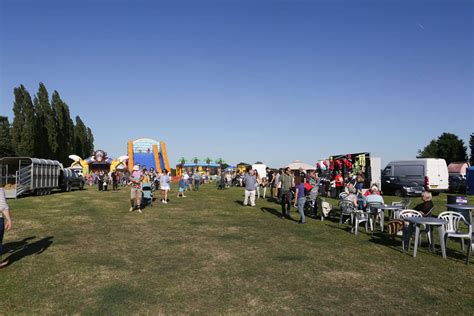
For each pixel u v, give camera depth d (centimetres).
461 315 482
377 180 2262
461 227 1161
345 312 490
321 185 2591
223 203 1905
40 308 496
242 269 686
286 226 1179
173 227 1140
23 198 2181
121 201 1983
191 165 6631
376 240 970
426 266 718
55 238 961
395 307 507
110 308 498
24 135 4806
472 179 2823
